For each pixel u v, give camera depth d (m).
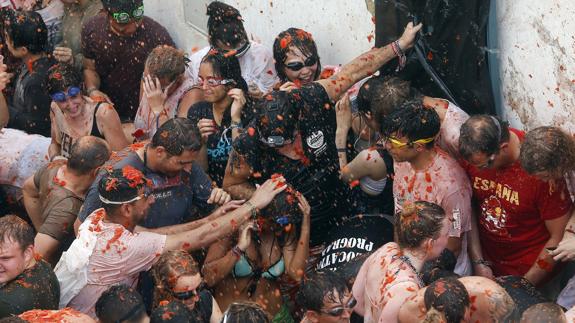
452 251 11.14
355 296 10.30
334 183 12.34
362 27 13.76
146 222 11.84
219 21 14.62
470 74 11.88
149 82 13.84
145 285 11.33
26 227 10.48
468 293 9.08
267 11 15.89
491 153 10.30
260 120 11.79
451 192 10.91
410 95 11.31
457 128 11.13
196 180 12.17
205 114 13.14
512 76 11.92
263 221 11.73
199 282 10.40
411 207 9.91
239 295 11.84
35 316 9.72
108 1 15.40
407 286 9.50
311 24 14.95
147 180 11.23
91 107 13.84
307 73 12.93
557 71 11.20
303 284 9.70
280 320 11.89
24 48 15.61
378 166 11.84
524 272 11.24
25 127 15.84
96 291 10.95
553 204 10.62
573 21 10.78
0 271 10.27
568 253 10.52
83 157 12.23
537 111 11.68
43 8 17.47
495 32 12.01
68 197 12.38
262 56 14.80
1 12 15.84
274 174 11.95
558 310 8.58
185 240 11.27
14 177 14.75
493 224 11.20
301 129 11.95
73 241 11.34
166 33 16.23
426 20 11.73
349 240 11.63
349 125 12.86
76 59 16.83
